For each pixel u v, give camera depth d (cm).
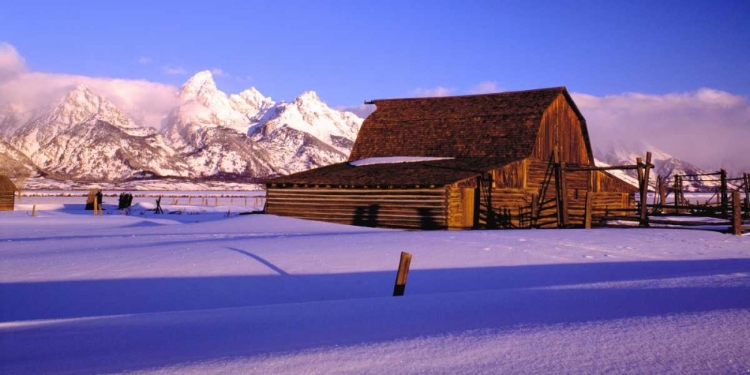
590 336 682
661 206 3059
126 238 2638
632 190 4688
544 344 655
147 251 2009
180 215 5462
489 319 817
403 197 3316
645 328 705
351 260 1778
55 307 1252
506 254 1917
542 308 885
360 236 2472
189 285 1449
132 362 674
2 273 1628
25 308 1243
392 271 1606
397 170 3612
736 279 1140
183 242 2333
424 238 2348
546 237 2355
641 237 2361
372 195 3422
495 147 3850
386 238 2359
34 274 1609
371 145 4381
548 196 3909
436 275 1546
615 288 1065
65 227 3766
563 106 4150
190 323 909
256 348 707
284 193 3747
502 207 3494
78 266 1723
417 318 852
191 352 710
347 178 3556
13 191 6650
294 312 956
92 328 915
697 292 965
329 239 2338
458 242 2202
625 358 593
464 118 4197
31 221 4431
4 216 5128
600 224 3066
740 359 576
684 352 605
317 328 816
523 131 3828
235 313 977
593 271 1577
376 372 579
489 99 4341
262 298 1320
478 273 1573
